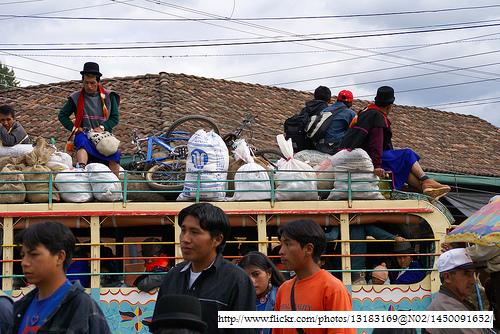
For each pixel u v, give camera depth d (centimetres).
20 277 891
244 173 966
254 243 938
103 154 1045
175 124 1238
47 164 953
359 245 953
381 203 945
